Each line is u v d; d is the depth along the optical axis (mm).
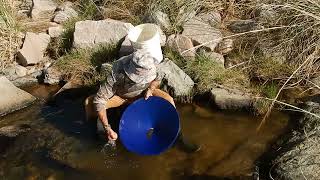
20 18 4871
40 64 4410
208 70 4062
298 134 3531
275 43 4316
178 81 3928
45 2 5043
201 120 3779
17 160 3455
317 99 3842
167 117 3307
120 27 4367
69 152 3510
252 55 4250
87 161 3436
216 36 4383
